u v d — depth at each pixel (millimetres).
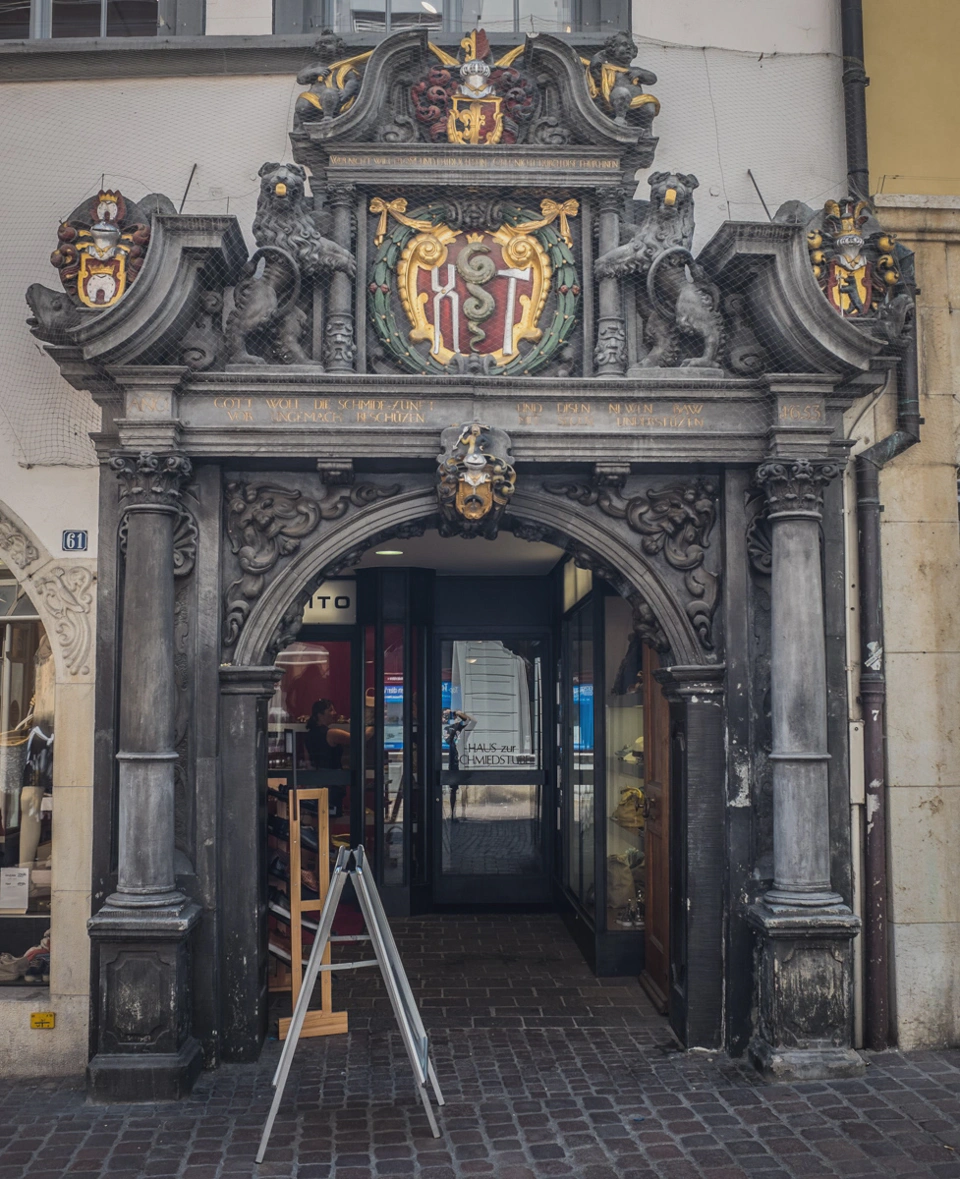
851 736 5770
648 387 5484
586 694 7656
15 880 5742
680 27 6164
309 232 5453
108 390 5469
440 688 9383
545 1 6336
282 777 9078
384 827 8828
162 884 5195
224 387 5367
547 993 6625
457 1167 4277
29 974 5672
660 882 6555
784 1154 4395
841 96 6141
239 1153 4426
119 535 5492
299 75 5648
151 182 5934
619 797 7164
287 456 5414
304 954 6359
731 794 5598
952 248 6078
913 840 5793
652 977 6703
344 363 5484
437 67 5672
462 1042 5730
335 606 9211
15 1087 5238
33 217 5895
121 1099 4980
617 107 5617
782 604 5469
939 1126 4668
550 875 9148
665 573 5723
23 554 5730
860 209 5660
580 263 5742
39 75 5949
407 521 5660
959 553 5953
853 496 5863
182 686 5449
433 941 7969
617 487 5691
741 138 6082
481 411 5484
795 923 5262
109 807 5406
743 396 5520
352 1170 4258
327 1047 5656
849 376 5508
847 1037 5320
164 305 5203
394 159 5590
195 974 5340
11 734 5848
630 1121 4711
